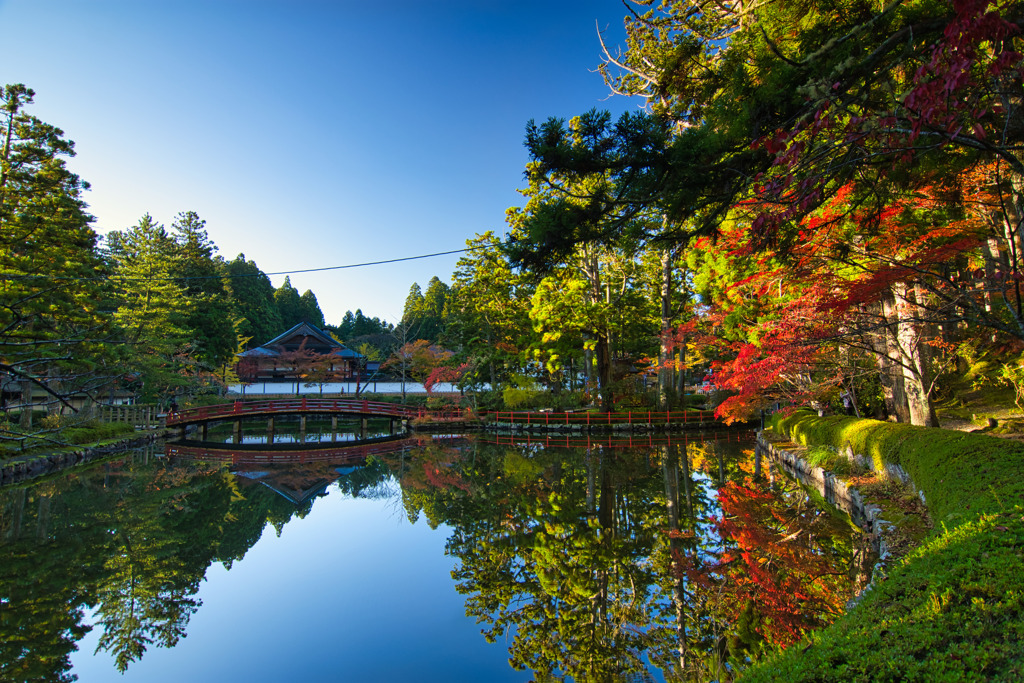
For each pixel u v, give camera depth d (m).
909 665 3.07
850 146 4.14
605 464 17.17
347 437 27.84
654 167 4.54
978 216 7.14
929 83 3.20
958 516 4.98
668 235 4.97
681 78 5.00
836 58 4.10
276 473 17.67
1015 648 3.00
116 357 18.52
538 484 14.73
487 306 30.47
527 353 29.00
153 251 28.41
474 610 7.14
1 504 12.80
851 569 7.00
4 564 8.98
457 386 32.31
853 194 5.85
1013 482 5.34
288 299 69.19
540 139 4.73
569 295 24.81
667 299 24.42
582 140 4.68
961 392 15.36
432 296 58.97
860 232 6.83
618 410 26.53
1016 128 4.60
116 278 25.94
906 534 6.34
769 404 16.78
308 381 43.94
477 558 9.15
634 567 8.00
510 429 27.58
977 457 6.41
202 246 45.16
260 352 43.66
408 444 24.61
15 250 16.11
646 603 6.83
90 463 18.64
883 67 4.16
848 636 3.64
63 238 16.28
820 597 6.39
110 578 8.40
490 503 12.96
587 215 4.91
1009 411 12.60
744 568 7.41
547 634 6.39
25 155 16.14
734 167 4.43
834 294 8.69
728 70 4.76
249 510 12.83
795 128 3.72
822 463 11.41
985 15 2.92
